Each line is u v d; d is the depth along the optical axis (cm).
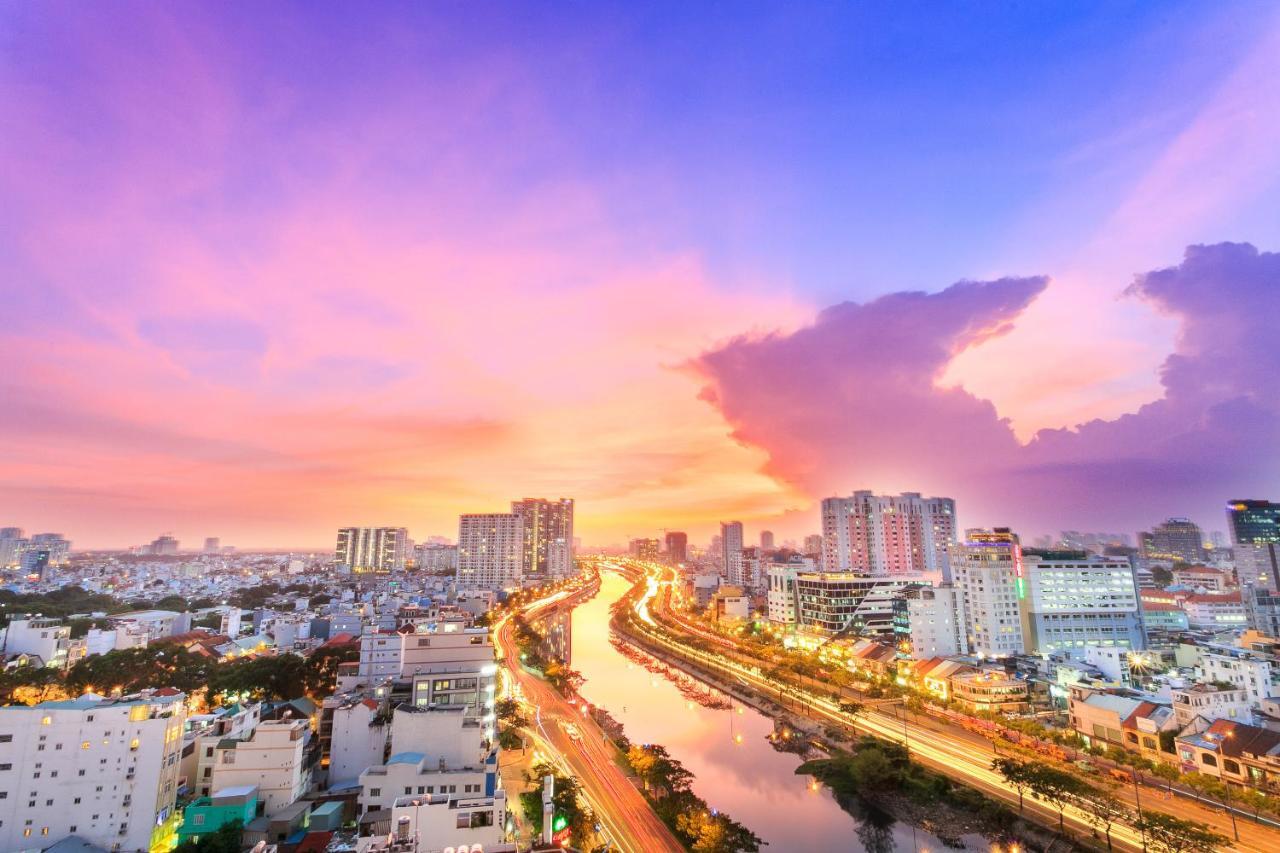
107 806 10262
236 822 10256
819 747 16525
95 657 19538
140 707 10694
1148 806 11625
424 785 10762
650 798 12775
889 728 17112
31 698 18000
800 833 12062
